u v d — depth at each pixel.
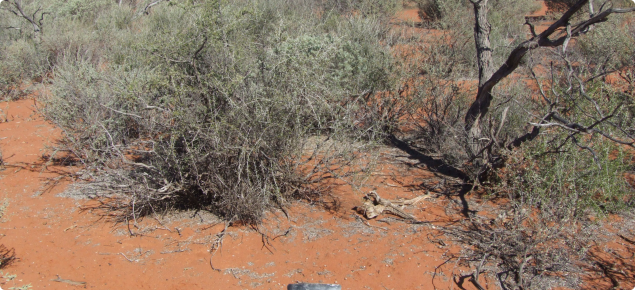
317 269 3.99
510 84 7.00
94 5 14.05
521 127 5.90
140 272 3.97
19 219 4.84
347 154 5.17
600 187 4.62
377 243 4.32
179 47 4.71
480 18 6.00
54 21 12.19
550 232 4.01
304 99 4.88
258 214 4.57
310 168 5.50
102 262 4.10
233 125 4.49
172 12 11.52
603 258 4.04
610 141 4.71
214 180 4.64
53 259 4.14
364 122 6.61
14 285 3.78
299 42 6.66
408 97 6.79
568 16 5.03
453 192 5.25
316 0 13.35
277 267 4.02
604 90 5.69
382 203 4.78
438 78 6.89
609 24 8.35
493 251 4.07
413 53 7.59
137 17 13.97
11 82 9.47
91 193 5.38
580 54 8.61
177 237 4.44
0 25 12.13
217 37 4.66
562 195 4.36
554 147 4.75
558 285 3.74
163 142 5.05
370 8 12.06
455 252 4.16
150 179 4.86
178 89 4.49
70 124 6.17
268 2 11.88
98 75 6.39
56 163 6.27
